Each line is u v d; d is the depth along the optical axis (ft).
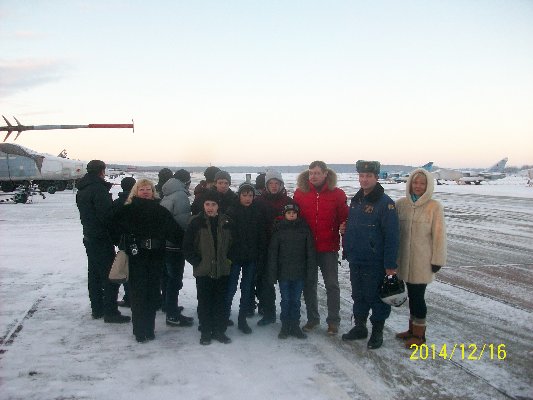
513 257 29.12
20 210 57.47
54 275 22.62
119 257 13.55
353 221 13.67
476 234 39.75
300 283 14.47
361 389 10.77
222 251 13.75
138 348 13.32
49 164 89.86
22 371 11.60
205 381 11.10
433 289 20.89
